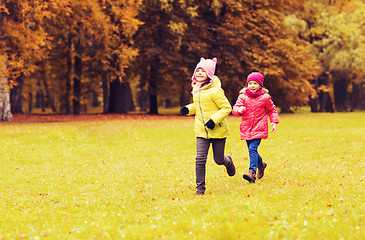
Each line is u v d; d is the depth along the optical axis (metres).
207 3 28.52
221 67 30.12
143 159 10.44
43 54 21.50
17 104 30.55
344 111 46.28
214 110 6.06
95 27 23.33
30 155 10.69
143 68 31.98
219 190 6.36
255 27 30.72
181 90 36.69
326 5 41.34
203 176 6.13
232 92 30.67
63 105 41.12
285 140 13.79
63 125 18.39
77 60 30.94
